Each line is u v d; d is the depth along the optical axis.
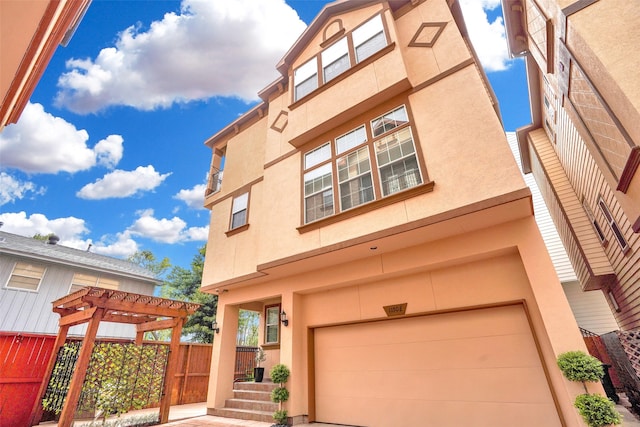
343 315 6.97
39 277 13.98
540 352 4.73
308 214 7.10
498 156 5.04
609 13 4.05
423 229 5.47
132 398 6.55
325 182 7.08
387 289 6.55
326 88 7.55
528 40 7.51
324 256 6.57
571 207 9.12
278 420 6.39
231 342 8.95
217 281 9.01
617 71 3.85
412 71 6.62
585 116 5.52
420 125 6.04
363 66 7.01
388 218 5.74
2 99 1.54
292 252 6.90
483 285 5.52
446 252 5.74
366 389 6.23
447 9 6.71
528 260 4.98
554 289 4.67
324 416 6.56
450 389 5.37
